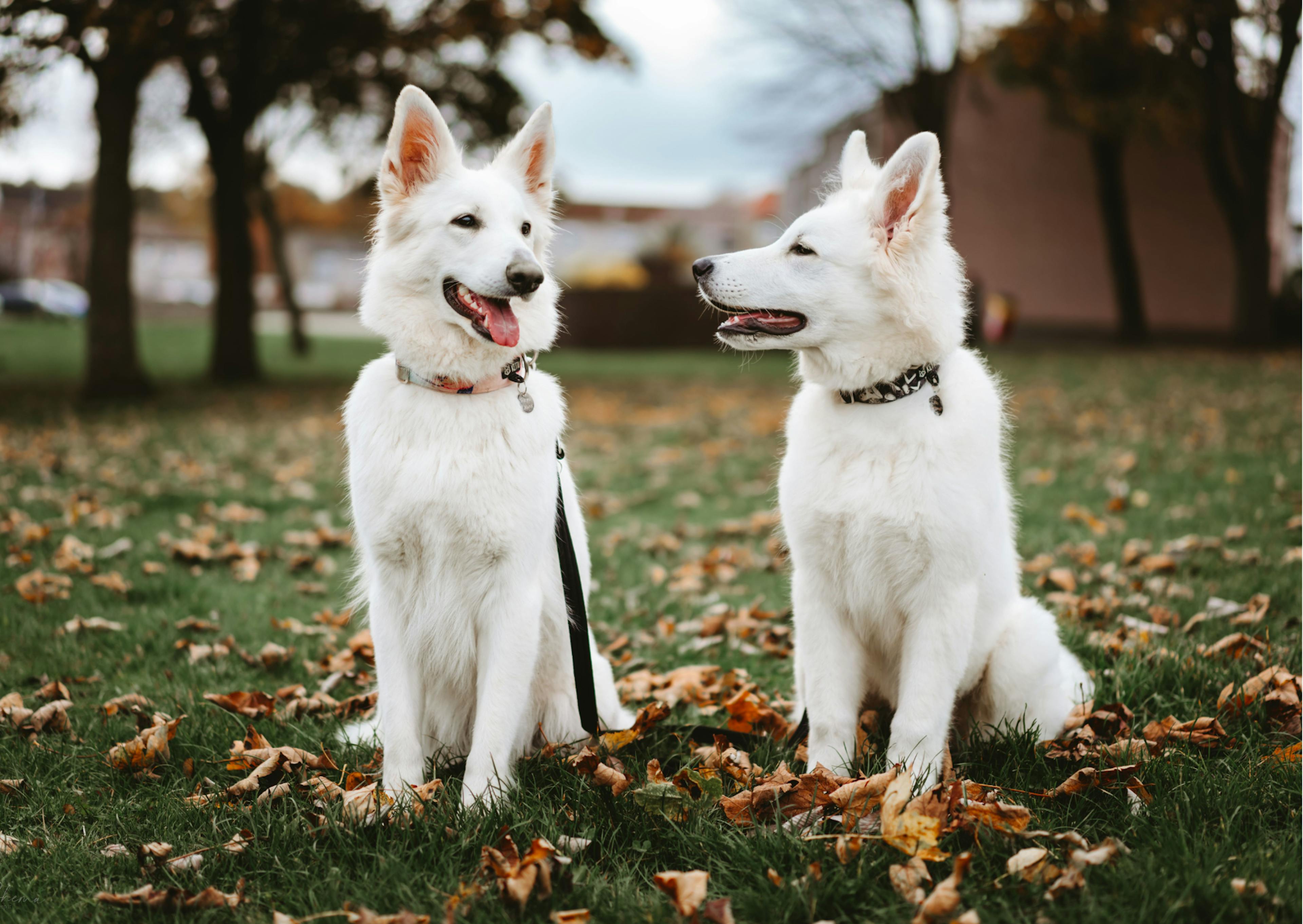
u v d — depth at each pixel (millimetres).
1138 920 2045
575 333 28062
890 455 2816
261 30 15062
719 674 3930
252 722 3363
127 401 14055
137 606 4766
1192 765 2750
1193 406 11312
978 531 2803
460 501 2717
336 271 72000
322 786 2748
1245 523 5711
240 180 17312
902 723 2836
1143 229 29484
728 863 2369
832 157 24609
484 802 2609
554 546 3088
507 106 17734
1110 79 20281
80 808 2705
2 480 7727
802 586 3014
